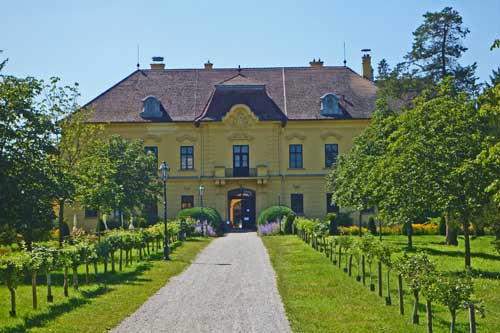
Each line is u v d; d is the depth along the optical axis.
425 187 26.25
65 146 34.31
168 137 60.03
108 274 25.67
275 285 22.08
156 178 50.62
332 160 60.34
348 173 43.22
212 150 60.00
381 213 31.94
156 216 56.12
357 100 61.81
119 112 60.25
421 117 27.31
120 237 27.84
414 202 26.89
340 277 23.75
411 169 26.58
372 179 32.97
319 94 62.53
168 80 64.19
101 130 38.94
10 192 24.02
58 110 34.38
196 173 60.12
